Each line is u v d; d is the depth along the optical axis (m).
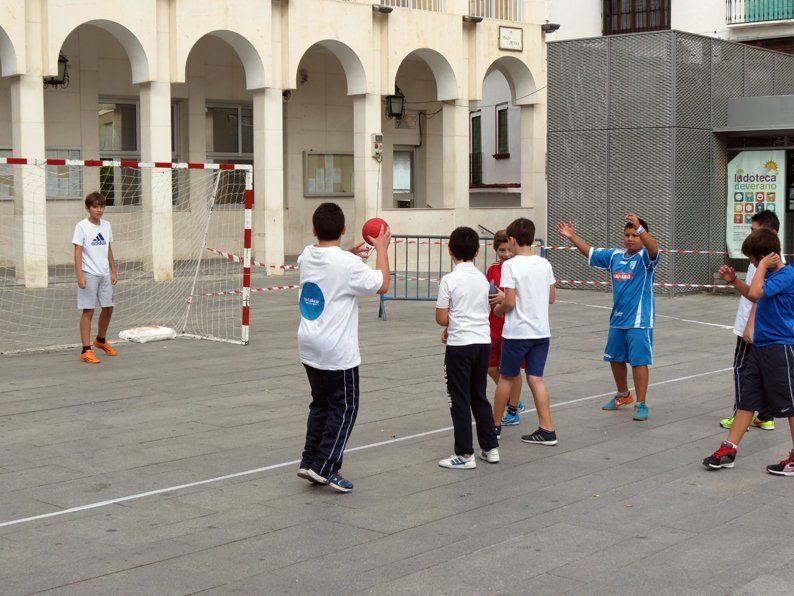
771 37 32.59
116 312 16.38
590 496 6.59
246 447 7.83
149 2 20.12
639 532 5.86
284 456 7.57
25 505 6.37
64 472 7.13
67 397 9.70
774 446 8.02
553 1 36.47
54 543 5.66
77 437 8.13
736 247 20.98
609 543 5.66
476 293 7.21
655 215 20.12
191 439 8.07
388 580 5.10
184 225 24.41
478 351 7.19
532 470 7.23
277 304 17.62
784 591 4.96
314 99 26.47
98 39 22.83
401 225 24.17
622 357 8.99
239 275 21.86
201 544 5.64
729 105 20.83
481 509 6.30
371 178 23.58
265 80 21.77
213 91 24.75
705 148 20.50
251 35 21.48
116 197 23.34
